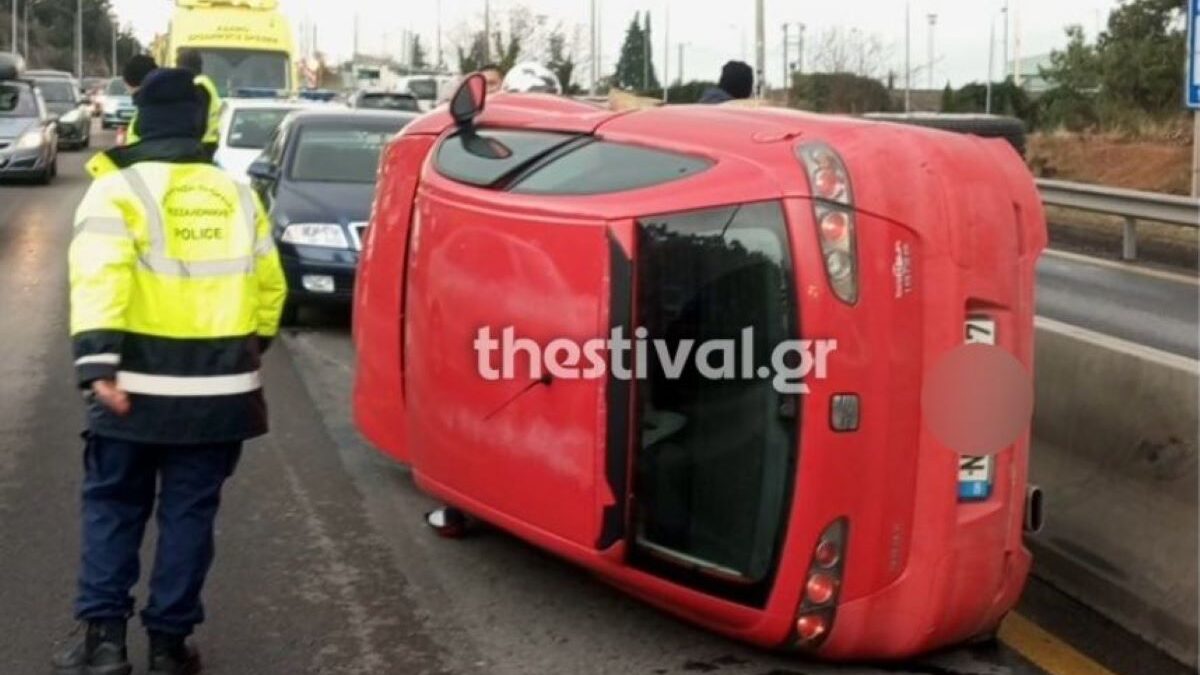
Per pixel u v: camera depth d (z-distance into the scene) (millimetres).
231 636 5484
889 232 4715
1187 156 27875
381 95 31203
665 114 5445
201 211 4859
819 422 4680
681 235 4926
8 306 12914
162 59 32562
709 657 5336
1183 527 5508
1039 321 6785
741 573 4887
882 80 50031
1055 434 6352
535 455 5309
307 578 6117
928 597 4879
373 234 7008
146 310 4770
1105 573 5871
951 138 5012
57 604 5750
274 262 5059
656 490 5043
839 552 4777
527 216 5324
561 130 5652
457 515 6590
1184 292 14633
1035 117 37625
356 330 7211
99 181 4785
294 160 12992
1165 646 5484
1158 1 34219
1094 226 20094
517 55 43375
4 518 6828
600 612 5777
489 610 5785
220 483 5027
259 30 30188
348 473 7707
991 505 4988
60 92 37281
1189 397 5559
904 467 4793
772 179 4777
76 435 8383
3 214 20766
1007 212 4953
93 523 4898
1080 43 37031
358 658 5301
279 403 9367
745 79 10492
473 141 6020
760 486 4816
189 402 4805
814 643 4898
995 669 5273
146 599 5785
